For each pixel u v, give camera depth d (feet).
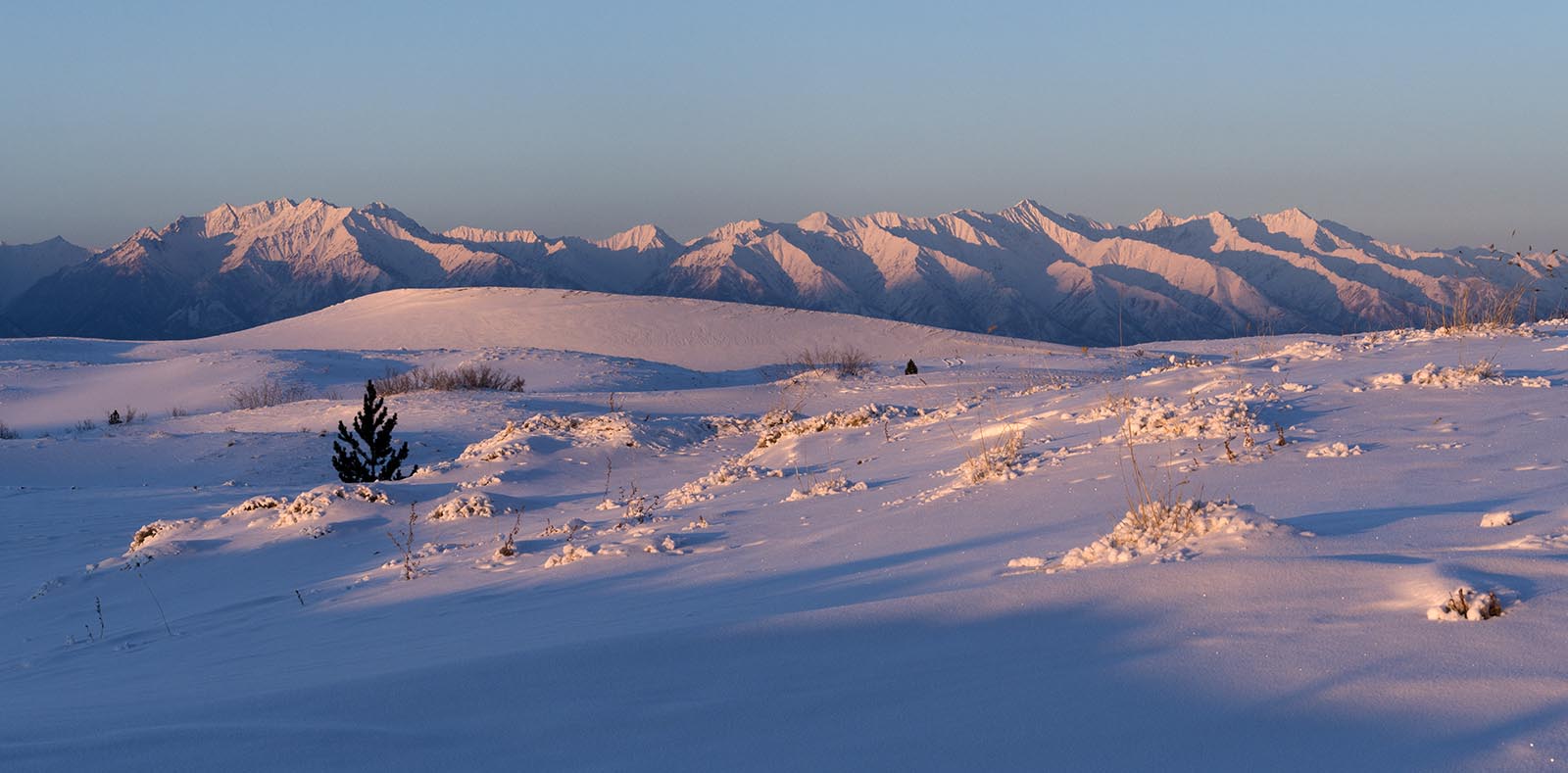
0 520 74.43
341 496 63.98
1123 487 31.32
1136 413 46.06
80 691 23.61
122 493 92.58
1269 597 16.26
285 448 125.59
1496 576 15.80
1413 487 26.00
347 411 152.97
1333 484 27.58
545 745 12.96
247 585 46.88
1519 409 36.35
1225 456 33.58
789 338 349.00
